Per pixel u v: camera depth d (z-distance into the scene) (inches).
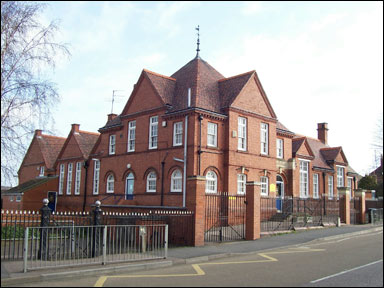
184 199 918.4
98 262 473.4
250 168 1031.6
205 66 1140.5
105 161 1215.6
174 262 515.8
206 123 962.1
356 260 515.2
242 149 1028.5
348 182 1627.7
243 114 1037.2
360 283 377.4
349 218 1072.2
